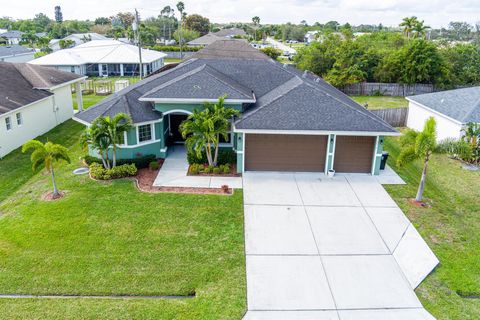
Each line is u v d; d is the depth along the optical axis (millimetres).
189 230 14266
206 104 19266
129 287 11219
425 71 44812
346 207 16297
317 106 19562
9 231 13969
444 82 46281
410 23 66625
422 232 14508
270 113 19125
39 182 18406
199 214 15422
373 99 43844
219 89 20594
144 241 13500
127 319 10078
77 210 15492
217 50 49969
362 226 14867
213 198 16781
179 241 13555
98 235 13781
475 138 22250
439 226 14969
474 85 48125
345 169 19953
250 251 13125
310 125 18641
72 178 18688
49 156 16000
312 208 16141
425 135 15750
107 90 42875
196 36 99688
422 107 27734
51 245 13148
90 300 10727
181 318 10188
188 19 114625
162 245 13297
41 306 10461
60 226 14328
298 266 12453
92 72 53812
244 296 11047
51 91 27688
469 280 11906
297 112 19219
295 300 10992
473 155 22172
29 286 11172
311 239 13953
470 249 13500
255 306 10703
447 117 24453
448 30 107312
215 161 19875
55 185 16516
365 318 10438
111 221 14742
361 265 12609
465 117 23219
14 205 16031
